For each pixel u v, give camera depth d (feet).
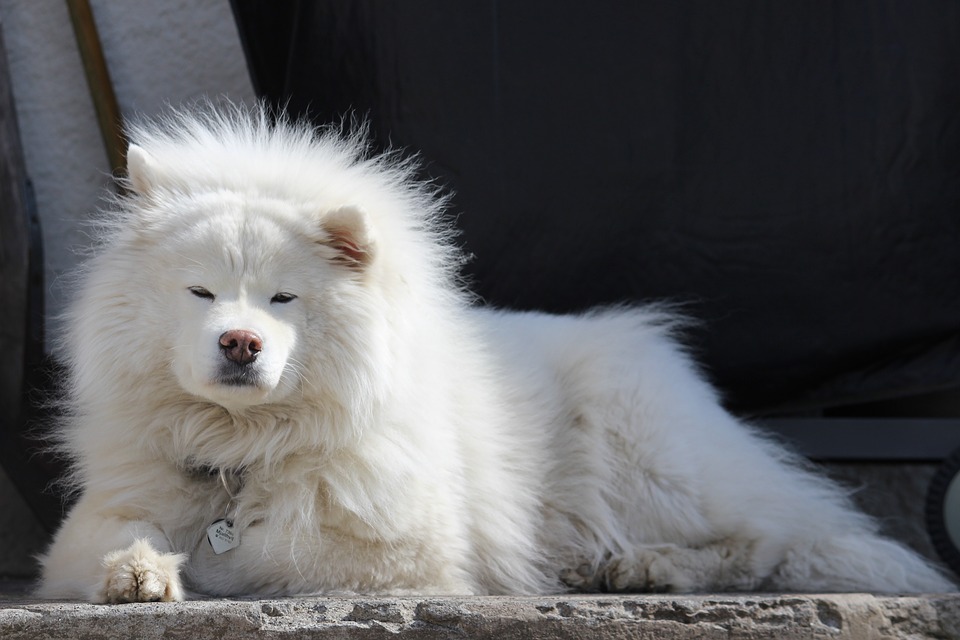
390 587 13.32
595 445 16.75
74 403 14.62
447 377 15.15
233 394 12.37
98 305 13.60
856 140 18.76
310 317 13.35
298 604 11.42
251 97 21.83
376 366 13.55
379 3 18.78
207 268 12.92
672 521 16.44
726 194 19.12
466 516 14.56
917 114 18.54
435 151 19.02
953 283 19.03
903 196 18.80
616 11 18.76
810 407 20.38
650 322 18.75
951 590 16.25
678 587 15.67
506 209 19.19
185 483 13.70
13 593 14.96
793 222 19.07
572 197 19.19
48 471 19.69
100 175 21.94
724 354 19.88
